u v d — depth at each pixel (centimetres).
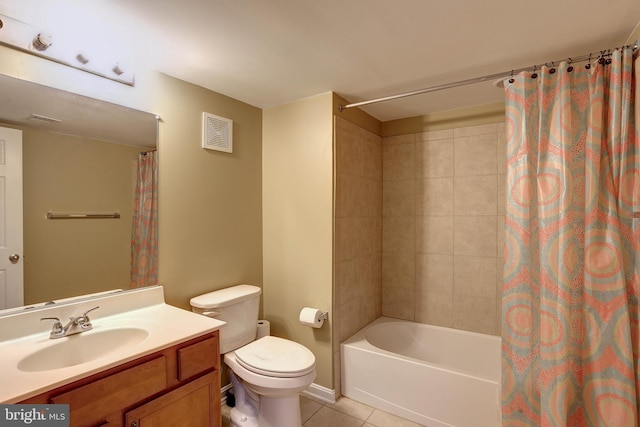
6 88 128
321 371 226
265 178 251
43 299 138
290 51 163
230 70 184
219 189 217
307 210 230
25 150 134
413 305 280
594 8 128
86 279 152
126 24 138
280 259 244
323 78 197
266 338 201
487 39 153
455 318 263
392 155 289
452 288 264
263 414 176
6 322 128
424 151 274
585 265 150
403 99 238
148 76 178
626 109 145
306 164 230
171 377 131
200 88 206
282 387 160
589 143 152
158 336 134
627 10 129
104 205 159
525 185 167
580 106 159
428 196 273
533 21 137
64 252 145
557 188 158
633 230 143
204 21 136
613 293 144
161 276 183
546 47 160
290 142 238
